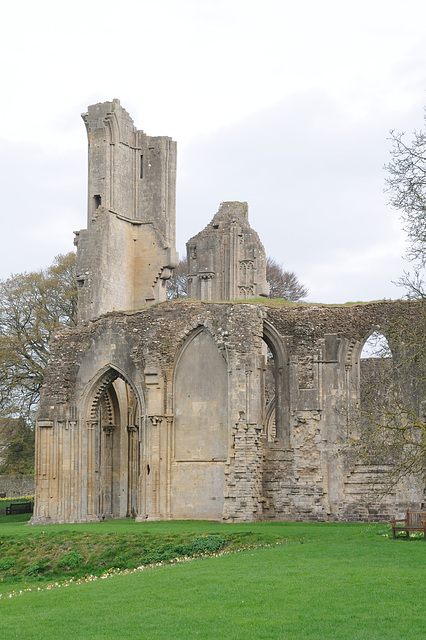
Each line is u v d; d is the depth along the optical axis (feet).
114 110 206.59
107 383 177.06
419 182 117.39
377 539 113.39
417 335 117.29
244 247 262.88
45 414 175.32
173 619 73.36
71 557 127.75
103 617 75.77
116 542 130.72
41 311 238.89
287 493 160.56
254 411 157.69
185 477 163.22
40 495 172.96
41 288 244.22
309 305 168.76
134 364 171.22
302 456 161.38
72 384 176.65
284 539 123.13
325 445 160.97
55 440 174.60
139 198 212.64
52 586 109.60
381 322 162.40
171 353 166.81
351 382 162.81
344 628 68.95
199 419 164.25
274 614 73.46
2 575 127.44
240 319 160.66
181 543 128.06
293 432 162.71
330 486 159.22
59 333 180.34
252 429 156.97
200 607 76.74
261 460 159.43
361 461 158.10
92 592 87.51
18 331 239.09
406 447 139.33
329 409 161.99
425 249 116.26
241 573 90.33
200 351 165.89
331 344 164.04
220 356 164.14
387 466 156.66
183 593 82.64
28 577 125.49
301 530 132.57
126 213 209.26
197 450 163.53
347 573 86.74
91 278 197.67
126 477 189.98
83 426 175.42
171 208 213.66
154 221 210.38
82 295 197.88
